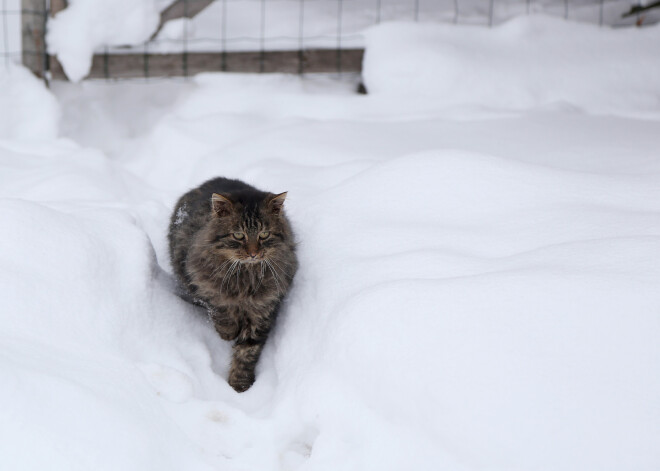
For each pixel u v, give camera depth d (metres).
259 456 2.93
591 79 7.16
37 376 2.62
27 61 6.75
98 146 6.80
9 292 3.16
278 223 3.71
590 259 2.95
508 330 2.63
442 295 2.88
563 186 3.75
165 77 7.16
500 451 2.33
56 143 6.09
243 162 5.54
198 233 3.84
